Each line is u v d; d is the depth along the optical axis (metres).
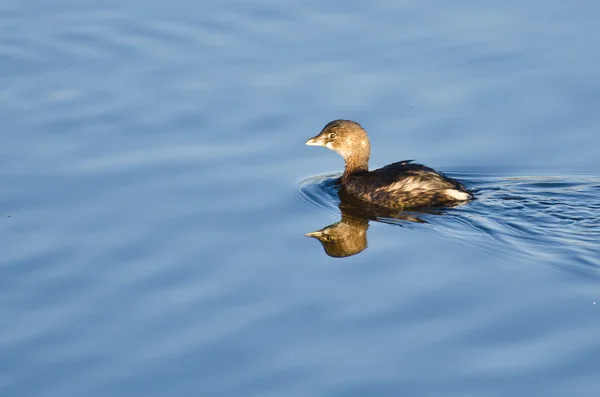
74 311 12.55
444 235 14.30
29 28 20.62
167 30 20.48
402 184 15.51
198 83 18.70
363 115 17.75
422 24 20.44
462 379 11.12
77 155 16.47
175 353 11.73
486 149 16.73
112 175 15.91
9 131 17.12
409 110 17.88
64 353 11.77
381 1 21.41
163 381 11.26
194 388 11.12
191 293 12.91
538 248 13.65
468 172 16.22
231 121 17.59
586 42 19.55
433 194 15.28
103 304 12.68
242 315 12.43
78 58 19.55
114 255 13.75
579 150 16.52
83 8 21.52
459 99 18.09
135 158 16.44
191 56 19.61
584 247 13.59
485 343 11.70
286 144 17.06
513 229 14.22
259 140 17.12
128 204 15.10
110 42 20.06
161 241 14.12
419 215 15.05
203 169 16.20
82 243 14.03
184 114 17.73
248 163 16.48
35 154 16.45
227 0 21.66
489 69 18.91
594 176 15.79
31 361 11.62
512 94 18.14
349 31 20.31
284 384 11.15
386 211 15.34
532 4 21.05
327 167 16.89
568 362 11.30
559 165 16.17
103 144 16.83
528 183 15.73
